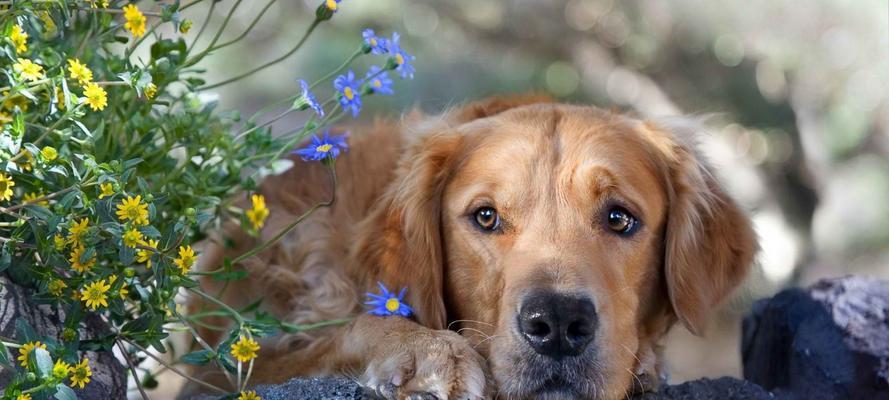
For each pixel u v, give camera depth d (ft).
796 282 33.47
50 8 10.43
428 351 11.27
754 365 16.03
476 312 12.75
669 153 13.82
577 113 13.89
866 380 13.32
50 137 10.91
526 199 12.50
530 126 13.33
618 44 35.47
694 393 12.36
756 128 35.17
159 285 10.46
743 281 14.30
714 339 31.76
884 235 34.94
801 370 14.17
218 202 12.28
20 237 10.16
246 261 14.88
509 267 12.07
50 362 9.14
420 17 35.81
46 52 11.29
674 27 34.35
